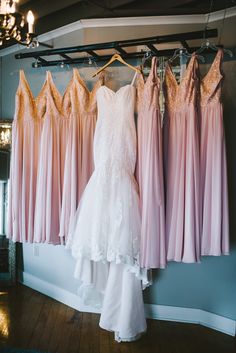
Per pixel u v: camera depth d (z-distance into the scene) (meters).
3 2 1.94
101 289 2.86
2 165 4.01
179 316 3.01
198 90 2.47
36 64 3.19
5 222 3.96
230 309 2.82
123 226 2.45
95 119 2.85
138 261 2.49
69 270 3.38
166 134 2.54
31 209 3.04
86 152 2.84
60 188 2.95
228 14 2.80
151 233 2.42
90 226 2.57
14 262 3.93
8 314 3.15
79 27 3.26
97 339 2.71
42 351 2.51
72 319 3.07
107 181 2.54
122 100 2.61
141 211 2.55
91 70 3.21
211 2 2.76
